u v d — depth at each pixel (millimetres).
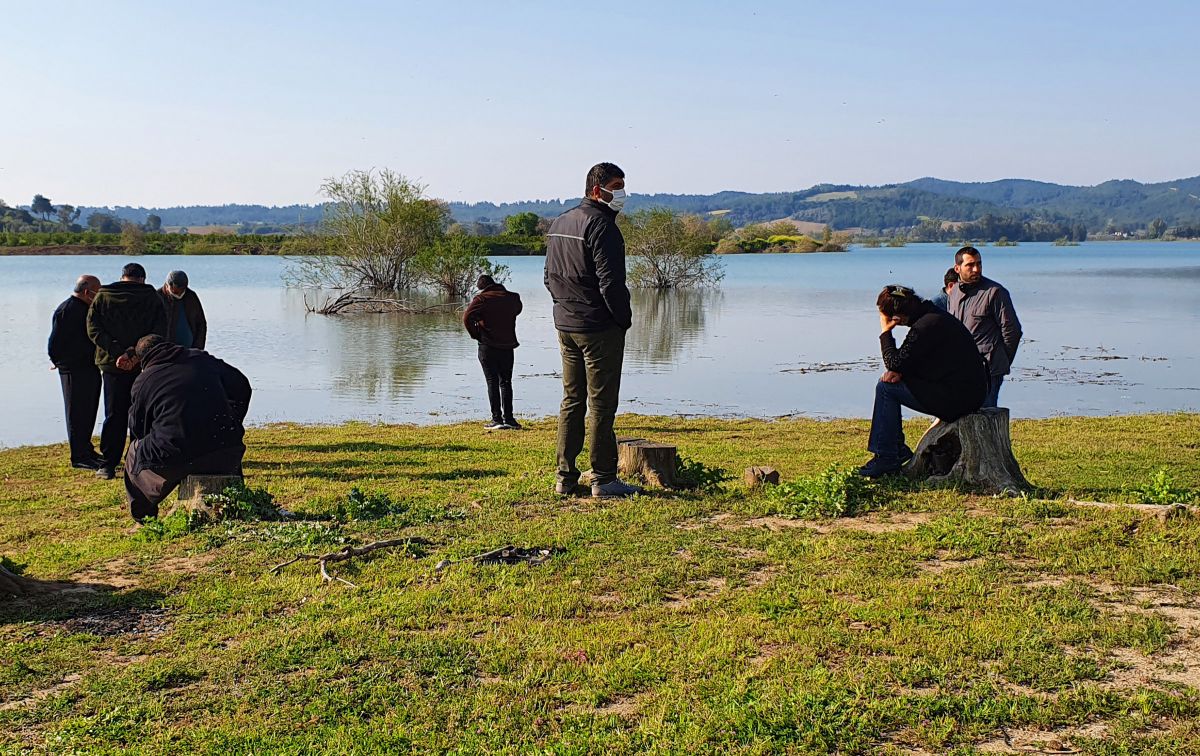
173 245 119438
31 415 17469
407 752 4086
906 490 8055
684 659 4840
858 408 18406
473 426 15141
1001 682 4523
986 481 7973
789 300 50062
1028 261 123375
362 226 52938
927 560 6367
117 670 4977
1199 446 12148
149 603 5941
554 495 8336
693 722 4203
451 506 8219
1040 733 4086
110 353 10445
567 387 8188
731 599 5699
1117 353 26703
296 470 10695
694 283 63531
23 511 8859
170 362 8164
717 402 19125
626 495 8281
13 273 73562
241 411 8633
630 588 5949
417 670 4852
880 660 4762
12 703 4680
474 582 6090
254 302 48156
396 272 53688
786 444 12945
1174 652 4801
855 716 4211
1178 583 5723
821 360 25859
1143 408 18219
